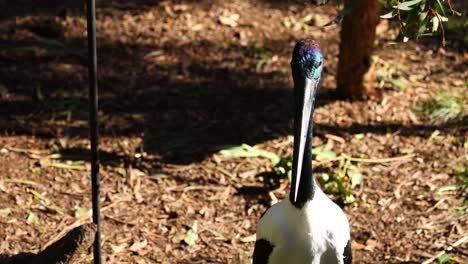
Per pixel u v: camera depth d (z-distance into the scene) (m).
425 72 9.80
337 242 5.55
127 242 7.17
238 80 9.59
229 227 7.42
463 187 7.89
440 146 8.55
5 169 8.00
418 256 7.07
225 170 8.16
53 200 7.64
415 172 8.17
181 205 7.67
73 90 9.29
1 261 6.06
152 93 9.32
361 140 8.60
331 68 9.81
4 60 9.72
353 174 8.01
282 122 8.90
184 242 7.21
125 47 10.07
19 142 8.41
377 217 7.57
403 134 8.72
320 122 8.85
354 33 8.91
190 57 9.96
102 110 8.98
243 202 7.74
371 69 9.11
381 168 8.22
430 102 9.20
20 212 7.45
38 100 9.08
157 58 9.91
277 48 10.19
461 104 9.12
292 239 5.55
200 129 8.76
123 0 10.95
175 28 10.45
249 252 7.09
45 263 5.50
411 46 10.28
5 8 10.69
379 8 8.80
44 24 10.30
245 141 8.57
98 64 9.75
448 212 7.61
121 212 7.54
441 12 5.17
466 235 7.30
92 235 5.48
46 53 9.88
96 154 5.64
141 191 7.82
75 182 7.90
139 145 8.46
